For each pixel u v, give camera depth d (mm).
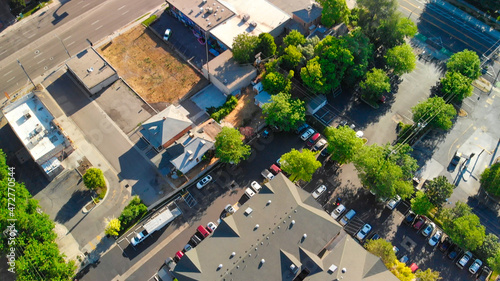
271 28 152875
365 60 138000
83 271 109312
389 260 103062
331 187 122625
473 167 125375
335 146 119750
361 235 112625
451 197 120438
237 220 105125
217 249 100438
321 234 102250
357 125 134500
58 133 128000
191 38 158250
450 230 107750
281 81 132250
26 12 166375
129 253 112000
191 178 124062
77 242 113750
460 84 131875
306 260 98750
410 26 145125
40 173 126062
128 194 122000
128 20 164625
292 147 130250
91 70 144250
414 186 122250
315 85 131875
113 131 135000
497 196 119688
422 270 108625
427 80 144375
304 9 156750
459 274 107750
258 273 97062
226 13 156875
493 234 112625
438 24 159625
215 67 143000
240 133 129375
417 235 113938
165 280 105875
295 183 122625
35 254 101562
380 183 112438
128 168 126812
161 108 140000
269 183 111250
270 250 99562
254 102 139500
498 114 136000
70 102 141625
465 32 156500
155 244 113375
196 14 156750
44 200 121125
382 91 134000
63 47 156500
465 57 137000
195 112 138750
